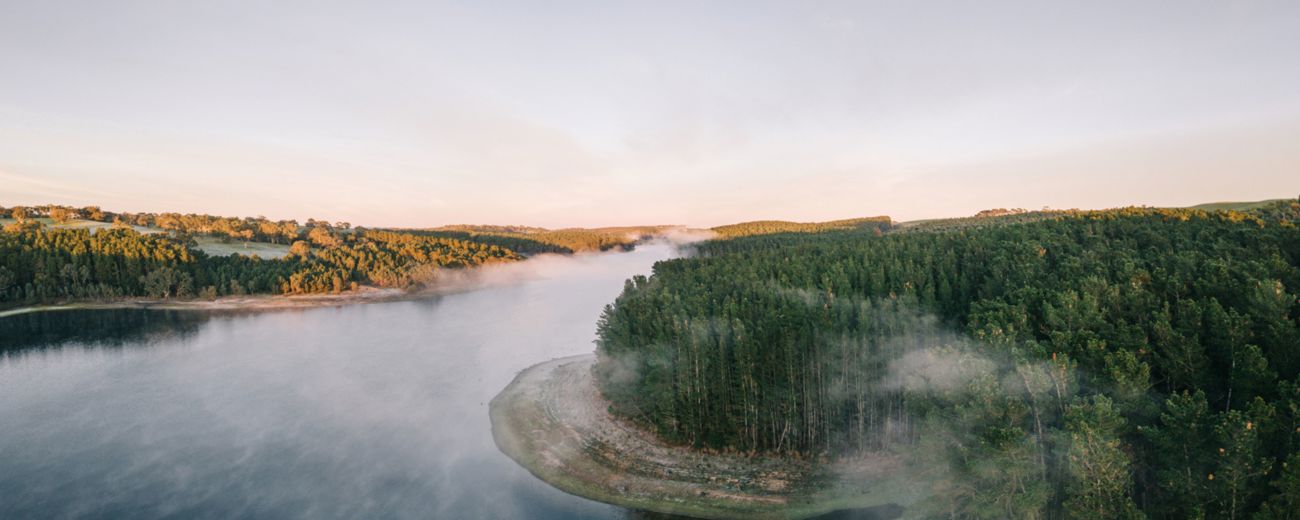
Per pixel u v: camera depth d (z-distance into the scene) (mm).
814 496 50500
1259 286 40250
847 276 74938
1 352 111750
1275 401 30406
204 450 62750
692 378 60344
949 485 37188
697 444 59719
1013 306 51344
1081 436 30406
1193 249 67188
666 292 79875
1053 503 34281
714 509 49938
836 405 56344
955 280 68938
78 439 65750
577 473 56906
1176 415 30109
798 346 56656
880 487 50406
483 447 63688
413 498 52406
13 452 61969
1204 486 28688
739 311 63625
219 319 153375
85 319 149250
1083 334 41000
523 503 51688
